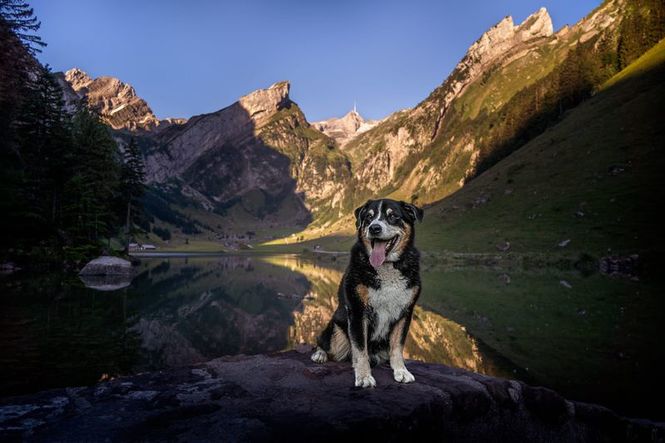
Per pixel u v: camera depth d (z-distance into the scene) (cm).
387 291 460
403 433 341
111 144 5719
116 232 6316
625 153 6281
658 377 1010
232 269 7025
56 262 4266
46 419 307
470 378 477
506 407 462
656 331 1488
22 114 4969
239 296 3111
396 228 464
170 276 4703
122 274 4272
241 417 318
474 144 15938
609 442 557
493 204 7694
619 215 5109
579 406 540
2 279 3153
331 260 11238
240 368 460
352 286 462
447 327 1692
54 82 5119
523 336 1497
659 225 4559
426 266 5588
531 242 5503
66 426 294
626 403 864
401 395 389
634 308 1969
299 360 515
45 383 956
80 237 4803
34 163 4928
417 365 550
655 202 5034
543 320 1775
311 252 15288
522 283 3328
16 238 4244
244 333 1745
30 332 1484
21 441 269
